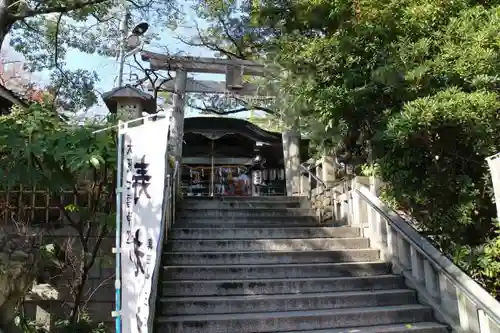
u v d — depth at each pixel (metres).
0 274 4.70
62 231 6.61
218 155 16.23
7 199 6.51
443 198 5.73
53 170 5.48
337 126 6.99
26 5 6.88
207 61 10.29
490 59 4.96
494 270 4.95
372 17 6.29
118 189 4.24
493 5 5.87
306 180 11.63
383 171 6.36
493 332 4.65
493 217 5.38
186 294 5.68
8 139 5.12
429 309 5.59
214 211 8.71
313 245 7.13
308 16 7.61
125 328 3.93
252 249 6.94
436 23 5.90
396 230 6.45
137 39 10.21
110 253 6.53
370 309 5.57
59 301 6.33
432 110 4.80
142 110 8.09
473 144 5.23
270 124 14.91
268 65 8.55
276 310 5.52
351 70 6.50
